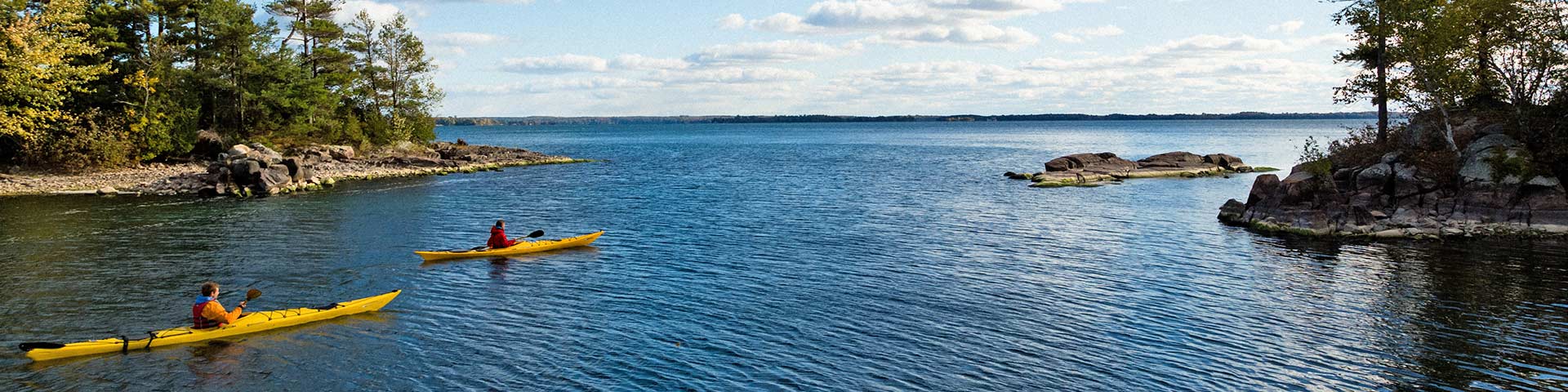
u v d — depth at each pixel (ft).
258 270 80.48
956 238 101.60
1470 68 111.96
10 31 147.02
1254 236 103.24
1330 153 134.00
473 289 72.90
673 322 62.64
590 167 242.78
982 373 51.67
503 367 52.39
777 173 217.97
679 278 77.61
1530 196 99.86
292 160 164.04
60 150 173.68
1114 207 135.85
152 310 65.51
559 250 92.89
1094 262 86.22
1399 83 119.75
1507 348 56.70
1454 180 106.63
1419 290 73.00
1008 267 83.56
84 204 133.28
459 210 131.54
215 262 84.38
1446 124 112.88
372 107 269.85
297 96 236.02
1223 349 56.49
